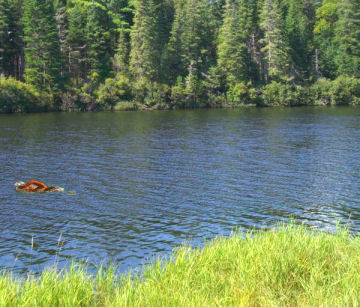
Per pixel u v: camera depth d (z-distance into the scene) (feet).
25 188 70.69
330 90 305.94
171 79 307.99
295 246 31.86
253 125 171.12
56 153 105.70
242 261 29.27
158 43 299.58
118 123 180.14
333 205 62.28
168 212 58.65
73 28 285.23
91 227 52.16
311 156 101.96
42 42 260.62
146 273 30.25
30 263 41.11
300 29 348.59
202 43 328.29
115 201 64.18
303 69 337.52
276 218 56.18
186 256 34.06
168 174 83.25
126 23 318.86
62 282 25.46
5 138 130.52
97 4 305.73
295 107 285.23
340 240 34.42
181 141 127.44
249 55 320.70
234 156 102.63
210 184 75.31
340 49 337.93
